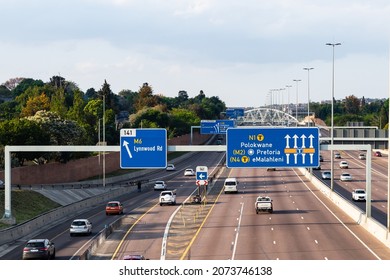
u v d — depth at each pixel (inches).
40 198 4111.7
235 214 3592.5
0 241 2647.6
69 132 5807.1
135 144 2409.0
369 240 2610.7
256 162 2396.7
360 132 5260.8
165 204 4234.7
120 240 2711.6
